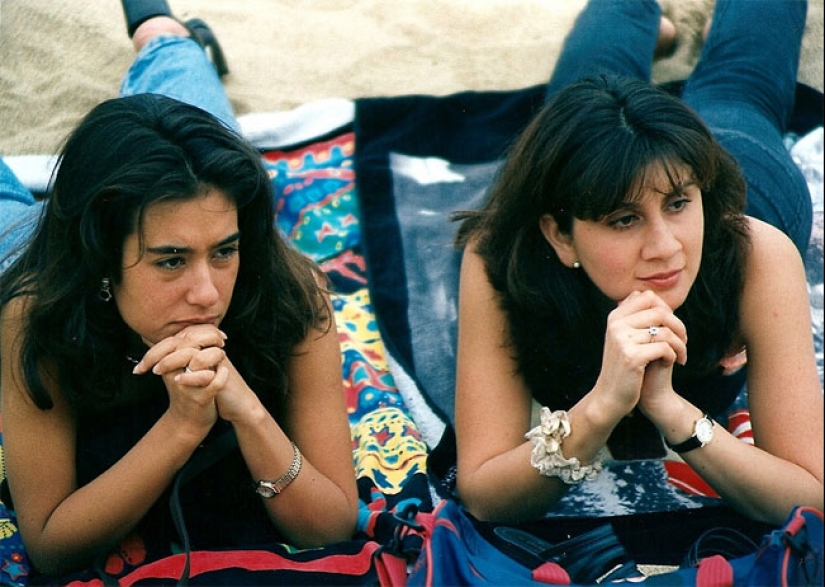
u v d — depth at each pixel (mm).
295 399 3236
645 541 3340
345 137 4500
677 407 3066
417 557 2967
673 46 4875
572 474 3121
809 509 2910
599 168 2850
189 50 4449
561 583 2959
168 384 2922
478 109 4609
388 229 4180
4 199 3984
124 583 3035
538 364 3318
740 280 3199
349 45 5000
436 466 3574
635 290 3016
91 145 2803
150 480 3000
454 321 3932
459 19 5090
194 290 2838
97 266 2844
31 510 3105
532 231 3137
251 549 3088
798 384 3191
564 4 5184
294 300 3131
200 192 2748
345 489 3236
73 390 3066
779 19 4422
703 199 3068
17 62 4871
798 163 4418
